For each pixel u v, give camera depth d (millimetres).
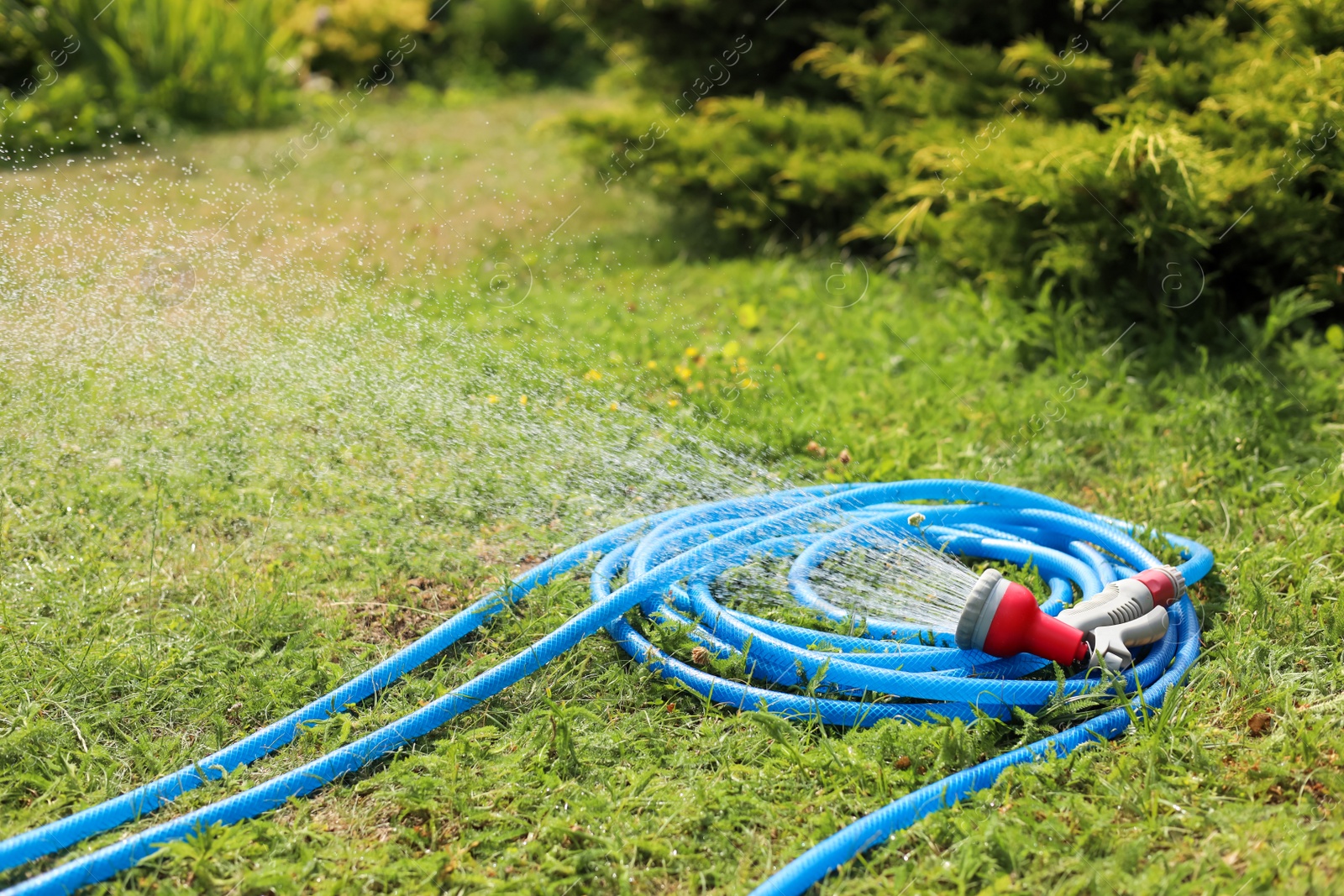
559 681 2680
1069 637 2480
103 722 2537
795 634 2699
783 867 2006
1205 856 1994
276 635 2871
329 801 2307
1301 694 2537
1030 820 2113
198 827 2156
